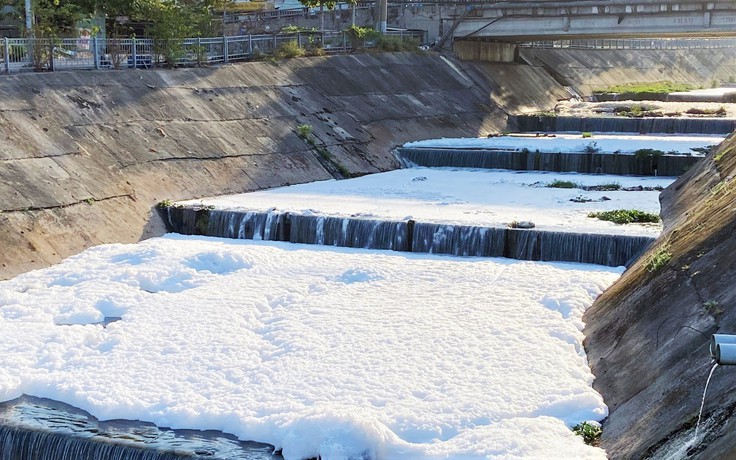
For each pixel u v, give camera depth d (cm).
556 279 2467
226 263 2708
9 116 3206
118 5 4588
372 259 2753
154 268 2641
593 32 5894
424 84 5588
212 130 3859
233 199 3406
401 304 2325
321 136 4297
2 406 1847
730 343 1194
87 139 3353
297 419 1673
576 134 5312
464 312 2239
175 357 2033
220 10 7125
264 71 4619
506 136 5144
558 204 3297
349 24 6769
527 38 6438
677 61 8906
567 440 1578
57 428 1742
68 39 3872
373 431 1588
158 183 3359
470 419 1673
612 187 3659
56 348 2084
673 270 1973
